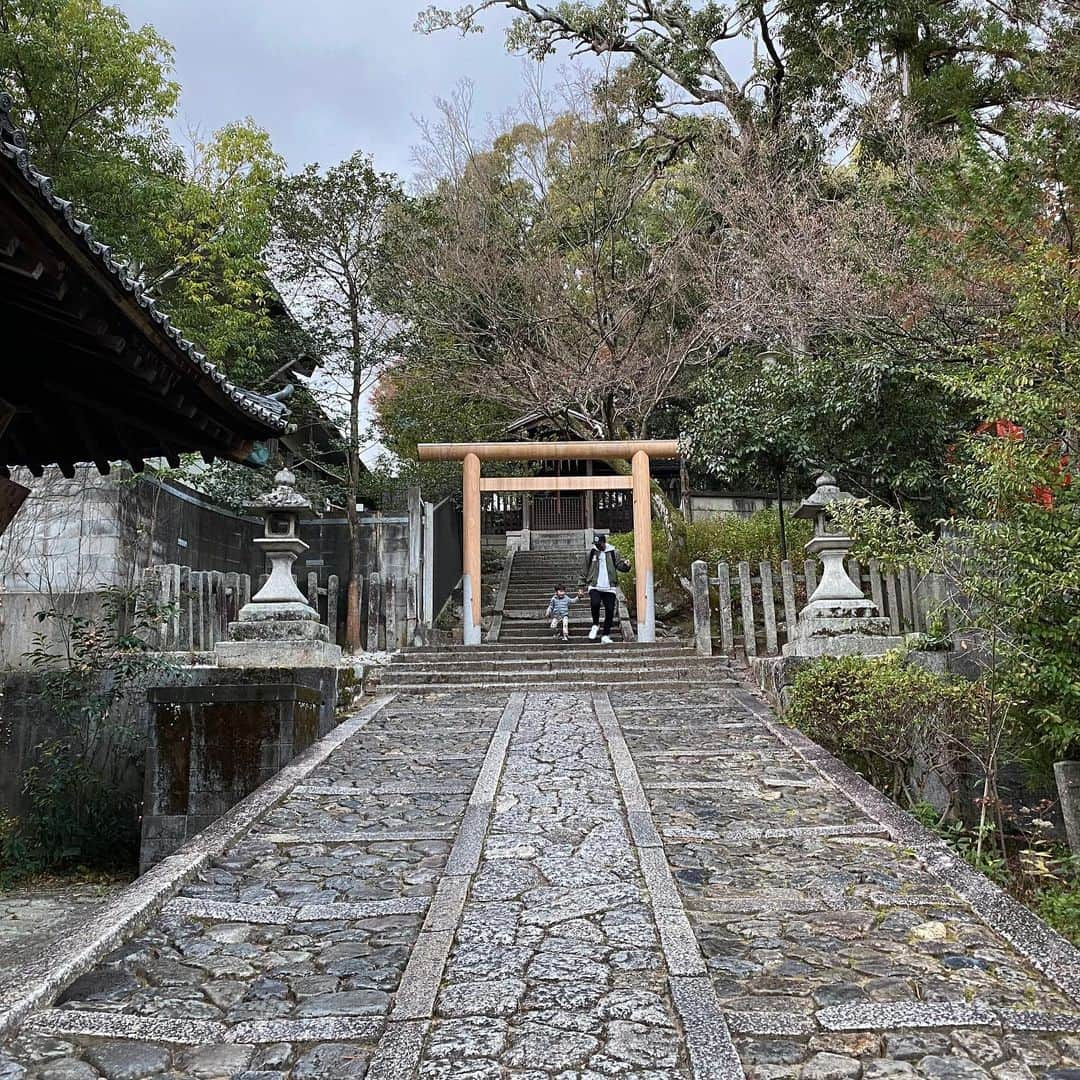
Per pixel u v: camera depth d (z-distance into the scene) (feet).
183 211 45.91
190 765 24.91
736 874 16.42
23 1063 10.44
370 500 67.46
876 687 23.48
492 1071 9.90
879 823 19.04
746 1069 9.96
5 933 21.11
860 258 41.06
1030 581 19.79
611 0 57.82
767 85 59.06
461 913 14.57
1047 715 19.63
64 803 28.48
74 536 41.01
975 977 12.24
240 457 20.38
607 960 12.76
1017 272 23.61
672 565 52.80
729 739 26.91
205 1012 11.73
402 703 33.78
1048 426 21.02
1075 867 18.63
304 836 19.16
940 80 48.75
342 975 12.72
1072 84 35.60
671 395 57.26
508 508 83.15
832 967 12.59
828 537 32.19
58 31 41.47
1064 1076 9.77
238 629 32.09
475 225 53.06
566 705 32.07
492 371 54.24
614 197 53.06
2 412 16.14
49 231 11.69
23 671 31.53
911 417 39.11
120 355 14.97
